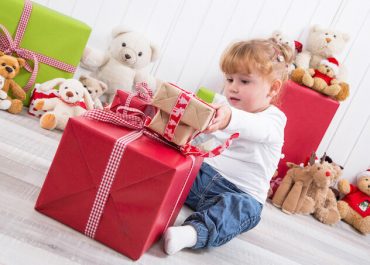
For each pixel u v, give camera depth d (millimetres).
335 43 1741
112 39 1711
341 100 1698
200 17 1783
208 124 787
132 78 1696
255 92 1090
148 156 727
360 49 1841
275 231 1284
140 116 863
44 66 1422
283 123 1150
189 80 1852
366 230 1616
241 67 1071
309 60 1784
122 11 1754
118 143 738
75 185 770
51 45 1409
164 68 1834
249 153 1143
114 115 816
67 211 786
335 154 1928
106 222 767
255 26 1807
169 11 1770
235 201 1010
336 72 1704
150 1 1751
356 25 1820
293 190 1546
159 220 782
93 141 750
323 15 1812
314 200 1576
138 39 1649
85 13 1740
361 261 1314
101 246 776
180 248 863
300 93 1600
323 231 1482
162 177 726
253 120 985
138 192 741
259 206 1088
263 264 1011
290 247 1195
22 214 773
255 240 1145
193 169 904
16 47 1373
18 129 1201
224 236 959
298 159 1672
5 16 1340
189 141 839
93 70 1722
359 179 1770
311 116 1628
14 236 703
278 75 1131
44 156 1081
